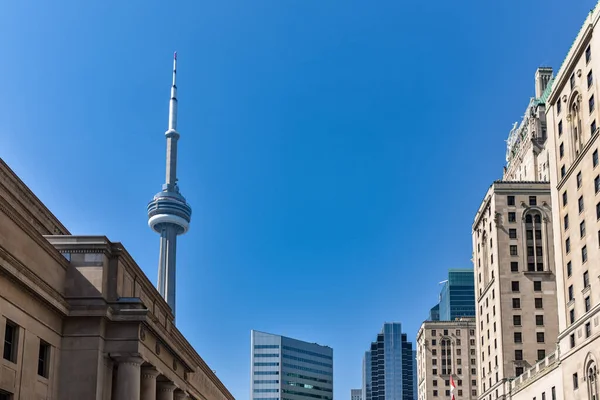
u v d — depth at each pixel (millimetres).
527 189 138250
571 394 90312
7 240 41969
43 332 46062
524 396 115000
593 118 85812
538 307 132500
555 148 99125
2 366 40594
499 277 134500
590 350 83688
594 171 84688
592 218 85000
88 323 48969
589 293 85500
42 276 46188
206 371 85812
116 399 49469
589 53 87438
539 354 130250
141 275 56875
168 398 62375
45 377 46688
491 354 138125
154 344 54969
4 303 40969
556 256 97500
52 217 57781
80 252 50469
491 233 140750
